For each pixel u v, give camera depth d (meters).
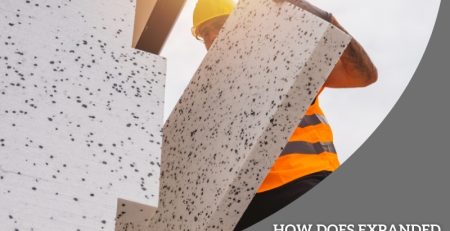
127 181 1.49
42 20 1.69
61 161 1.46
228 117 2.11
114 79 1.67
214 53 2.41
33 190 1.38
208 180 2.05
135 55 1.75
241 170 1.91
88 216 1.40
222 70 2.30
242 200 1.94
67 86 1.59
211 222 1.95
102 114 1.58
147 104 1.66
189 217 2.06
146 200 1.48
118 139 1.56
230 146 2.01
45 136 1.48
